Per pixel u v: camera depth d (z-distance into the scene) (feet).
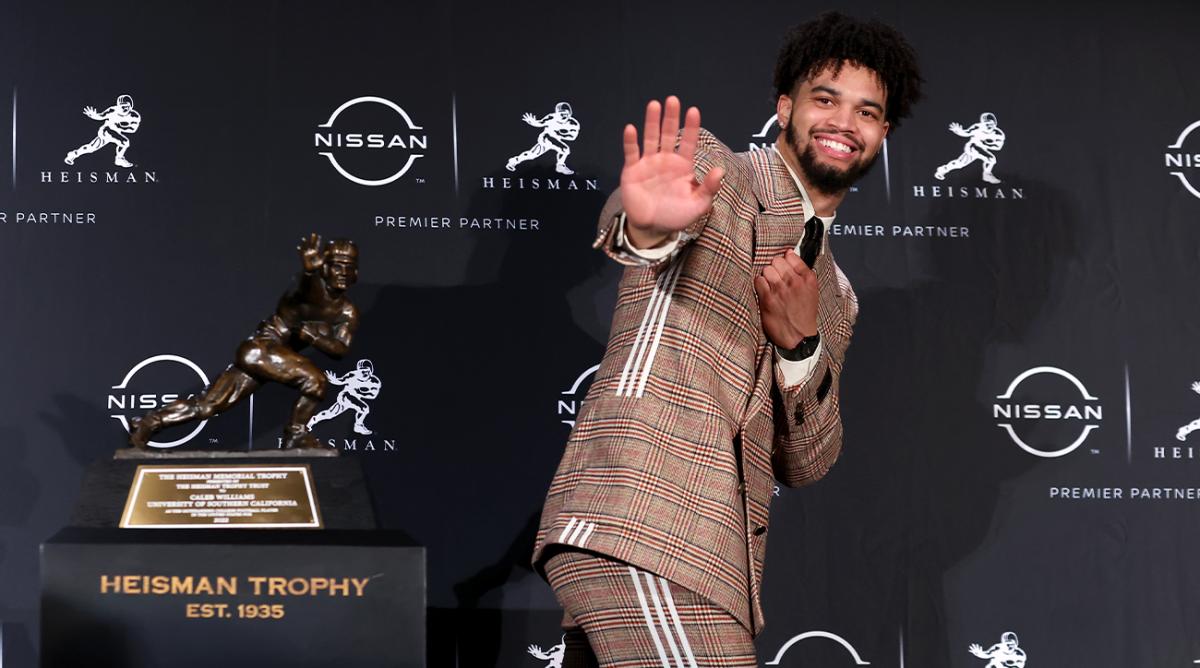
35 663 9.07
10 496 9.16
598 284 9.84
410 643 6.93
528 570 9.61
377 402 9.59
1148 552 10.04
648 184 6.13
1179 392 10.18
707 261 6.89
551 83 9.97
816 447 7.74
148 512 7.51
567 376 9.76
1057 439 10.07
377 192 9.73
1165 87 10.43
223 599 6.84
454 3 9.94
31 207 9.39
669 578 6.48
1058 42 10.43
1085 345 10.16
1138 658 9.96
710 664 6.61
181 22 9.67
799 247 7.39
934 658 9.84
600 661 6.94
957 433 10.02
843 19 7.49
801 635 9.78
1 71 9.43
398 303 9.68
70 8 9.55
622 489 6.61
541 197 9.87
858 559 9.87
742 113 10.12
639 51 10.07
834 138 7.30
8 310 9.29
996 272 10.16
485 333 9.73
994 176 10.25
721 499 6.64
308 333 8.24
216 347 9.46
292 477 7.77
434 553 9.55
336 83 9.77
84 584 6.74
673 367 6.79
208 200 9.56
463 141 9.85
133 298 9.43
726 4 10.19
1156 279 10.27
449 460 9.62
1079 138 10.36
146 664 6.75
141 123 9.55
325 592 6.90
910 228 10.14
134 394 9.36
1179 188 10.37
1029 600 9.93
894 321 10.05
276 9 9.77
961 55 10.34
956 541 9.93
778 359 7.18
